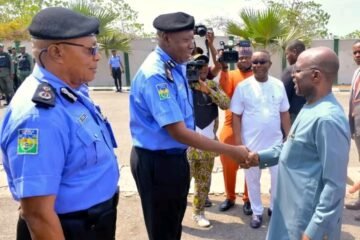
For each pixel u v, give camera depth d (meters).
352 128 4.07
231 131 3.93
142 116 2.52
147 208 2.64
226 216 3.93
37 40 1.50
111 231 1.73
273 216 2.20
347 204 3.97
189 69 2.69
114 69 15.91
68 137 1.49
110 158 1.70
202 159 3.54
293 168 2.04
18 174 1.40
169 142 2.50
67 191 1.54
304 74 1.97
